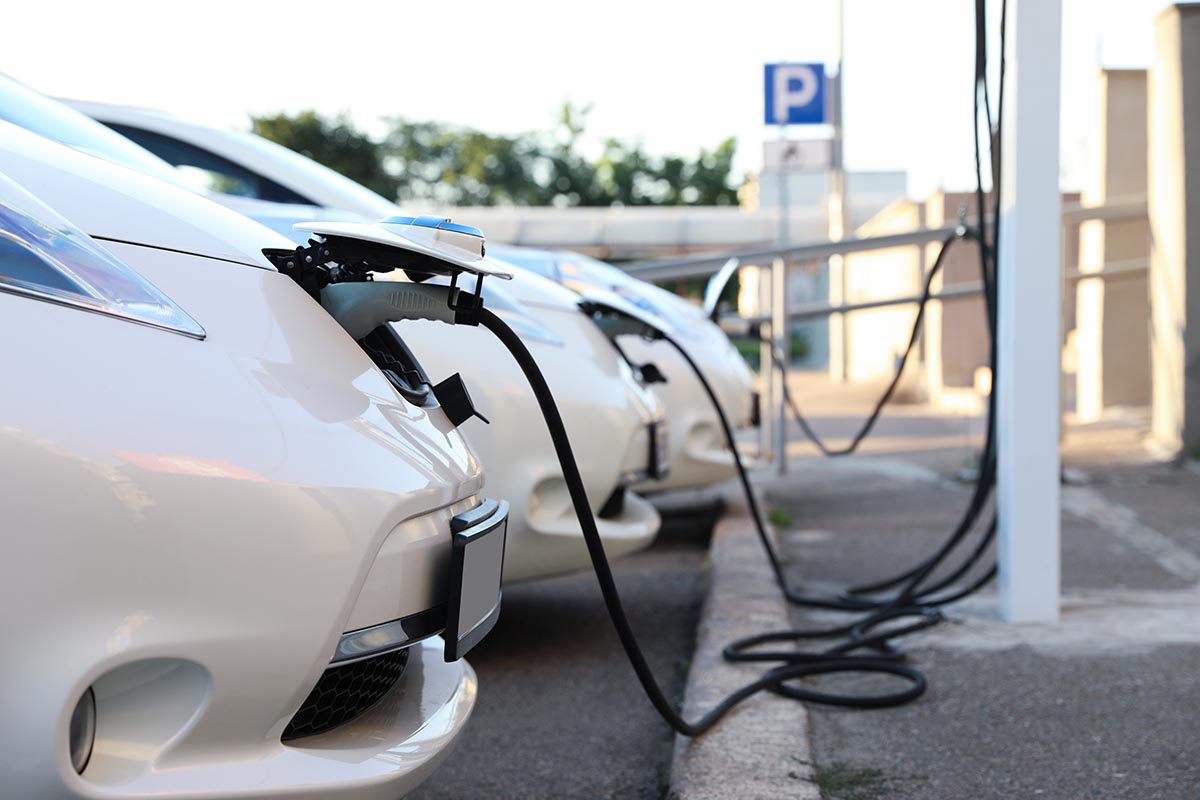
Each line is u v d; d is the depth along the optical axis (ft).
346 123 146.51
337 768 4.58
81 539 3.91
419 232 5.18
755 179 99.60
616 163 159.12
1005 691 9.39
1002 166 11.48
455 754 8.48
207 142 14.05
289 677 4.35
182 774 4.17
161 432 4.15
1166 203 23.09
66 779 3.87
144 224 5.07
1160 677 9.60
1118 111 30.19
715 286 19.31
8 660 3.80
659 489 15.90
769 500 20.59
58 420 3.95
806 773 7.53
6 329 4.00
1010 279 11.36
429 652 5.97
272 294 5.08
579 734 8.93
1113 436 26.40
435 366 9.20
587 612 12.91
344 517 4.49
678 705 9.65
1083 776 7.61
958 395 38.11
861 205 89.04
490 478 9.47
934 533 17.10
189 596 4.11
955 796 7.32
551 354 10.23
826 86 37.50
